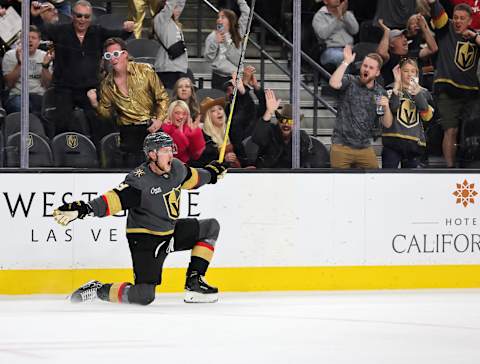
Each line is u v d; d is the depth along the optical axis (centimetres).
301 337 934
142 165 1168
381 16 1512
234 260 1318
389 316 1091
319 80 1541
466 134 1482
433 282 1373
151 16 1447
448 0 1499
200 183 1205
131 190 1145
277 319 1059
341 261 1347
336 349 863
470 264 1383
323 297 1266
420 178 1366
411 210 1364
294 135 1350
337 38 1527
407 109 1443
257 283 1325
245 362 792
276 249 1330
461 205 1378
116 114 1377
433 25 1495
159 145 1145
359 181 1350
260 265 1325
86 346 872
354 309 1149
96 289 1195
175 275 1305
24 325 1006
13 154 1372
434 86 1488
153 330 972
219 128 1398
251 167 1402
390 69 1510
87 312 1112
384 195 1356
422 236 1367
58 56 1380
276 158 1402
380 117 1432
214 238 1216
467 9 1484
